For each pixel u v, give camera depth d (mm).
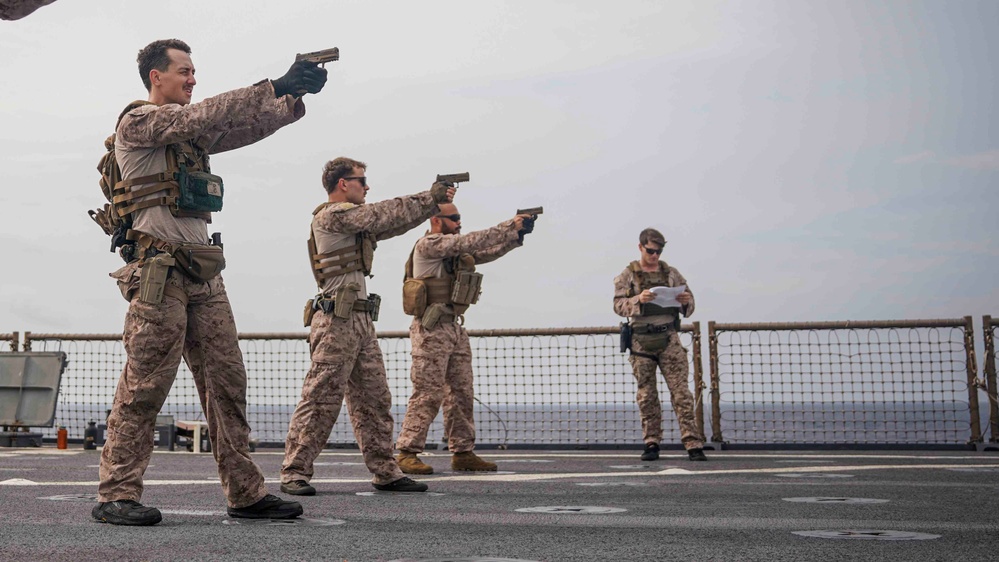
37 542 3355
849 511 4500
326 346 5617
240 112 3793
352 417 5844
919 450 10312
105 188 4027
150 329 3861
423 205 5668
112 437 3916
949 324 10391
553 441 11359
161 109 3846
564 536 3588
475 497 5316
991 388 10172
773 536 3607
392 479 5777
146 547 3250
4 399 12039
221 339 4055
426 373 7211
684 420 8852
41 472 7309
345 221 5664
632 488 5832
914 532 3740
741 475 6805
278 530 3730
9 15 2932
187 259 3896
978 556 3129
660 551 3221
